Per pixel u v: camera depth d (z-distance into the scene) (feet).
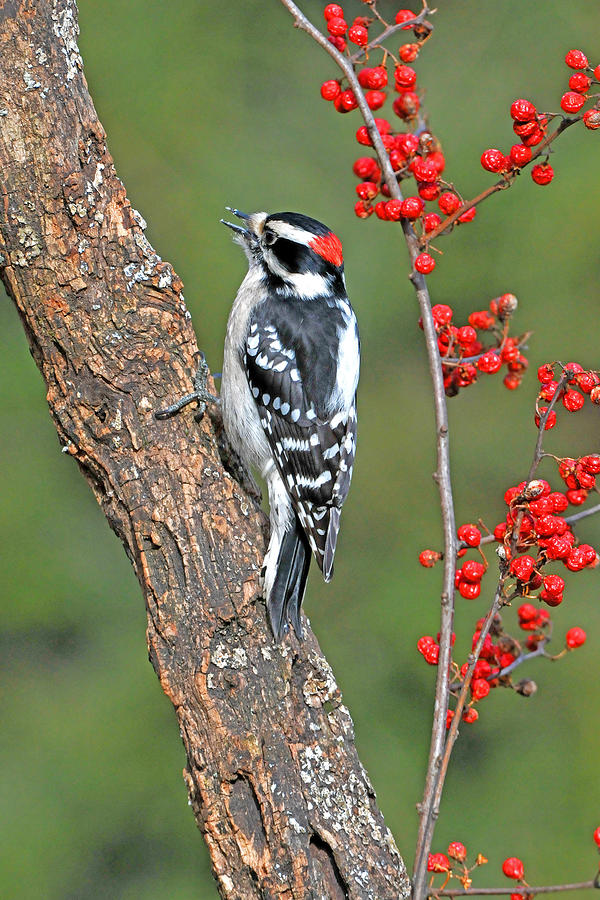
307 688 20.77
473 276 53.52
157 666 20.59
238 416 26.71
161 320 21.52
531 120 17.67
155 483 21.13
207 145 54.54
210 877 42.68
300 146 55.62
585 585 47.29
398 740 44.21
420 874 17.15
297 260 27.14
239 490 21.89
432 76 56.49
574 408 17.61
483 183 53.88
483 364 18.17
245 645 20.61
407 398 52.85
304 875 19.60
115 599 48.60
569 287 53.06
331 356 26.37
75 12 21.29
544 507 17.47
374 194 18.83
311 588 48.16
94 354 21.24
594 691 44.60
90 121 21.11
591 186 53.01
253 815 19.99
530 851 40.86
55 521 49.47
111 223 21.25
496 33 56.90
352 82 18.51
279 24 57.26
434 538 49.42
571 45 56.39
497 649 19.03
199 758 20.13
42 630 47.50
